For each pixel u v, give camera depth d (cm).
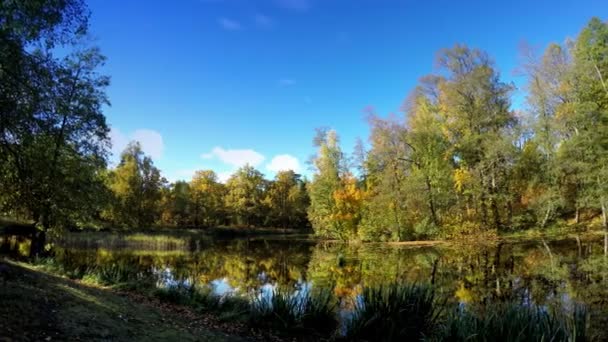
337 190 4703
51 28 1055
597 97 3112
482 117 3538
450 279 1778
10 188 1520
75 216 2119
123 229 4653
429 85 4088
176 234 5147
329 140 5041
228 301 1087
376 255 2966
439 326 823
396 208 3916
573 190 3628
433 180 3756
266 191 7956
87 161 2169
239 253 3416
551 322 691
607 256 2192
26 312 633
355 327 841
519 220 3638
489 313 772
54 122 1328
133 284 1246
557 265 2014
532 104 3631
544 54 3628
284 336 856
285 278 1955
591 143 2914
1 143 1185
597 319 992
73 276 1340
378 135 3962
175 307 1030
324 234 5006
